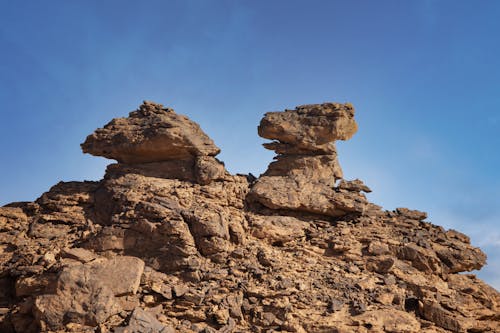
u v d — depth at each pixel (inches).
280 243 1069.1
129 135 1184.2
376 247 1052.5
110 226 1005.2
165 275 929.5
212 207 1050.7
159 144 1159.0
